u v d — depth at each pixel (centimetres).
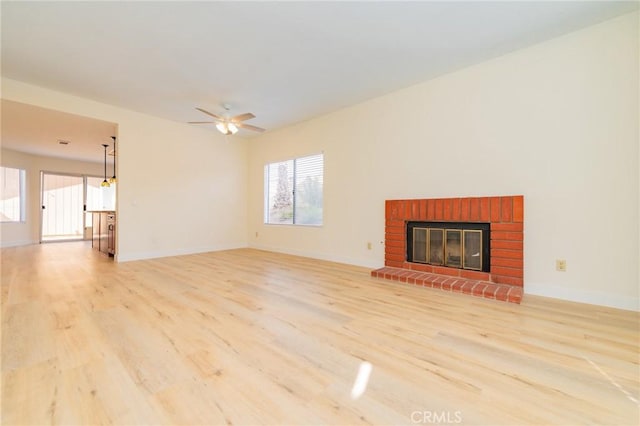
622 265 245
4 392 132
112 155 707
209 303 259
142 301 263
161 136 505
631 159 241
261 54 301
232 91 391
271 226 591
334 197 471
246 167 649
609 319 222
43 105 382
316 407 125
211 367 156
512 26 256
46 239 752
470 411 123
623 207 245
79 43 281
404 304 258
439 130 351
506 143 302
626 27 241
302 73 342
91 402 127
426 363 161
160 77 351
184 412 121
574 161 265
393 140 395
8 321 214
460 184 335
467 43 282
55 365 155
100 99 421
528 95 289
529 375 149
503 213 295
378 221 414
